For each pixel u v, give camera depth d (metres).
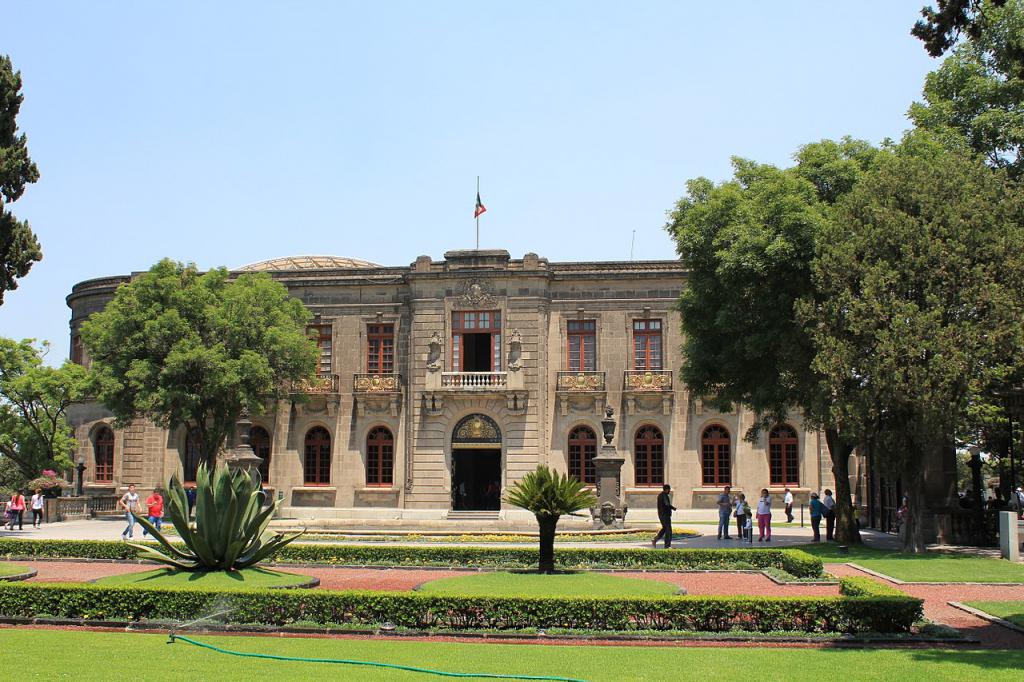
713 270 31.38
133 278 49.19
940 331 24.48
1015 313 24.69
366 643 14.52
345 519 43.16
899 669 12.47
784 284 29.12
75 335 52.22
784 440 44.22
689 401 44.22
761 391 30.55
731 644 14.49
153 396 40.16
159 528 34.69
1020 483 38.50
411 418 45.00
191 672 11.99
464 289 45.22
